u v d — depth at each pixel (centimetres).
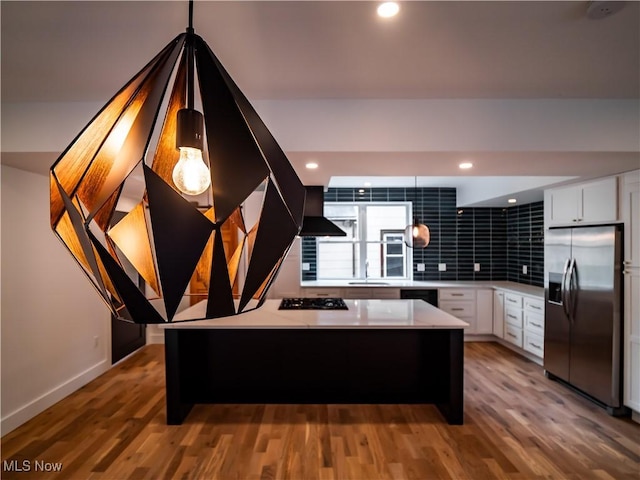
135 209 64
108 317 385
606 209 296
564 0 129
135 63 175
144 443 241
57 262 306
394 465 217
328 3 131
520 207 514
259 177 51
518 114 224
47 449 234
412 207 549
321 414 283
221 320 279
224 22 143
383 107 224
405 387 306
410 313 308
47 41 155
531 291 426
